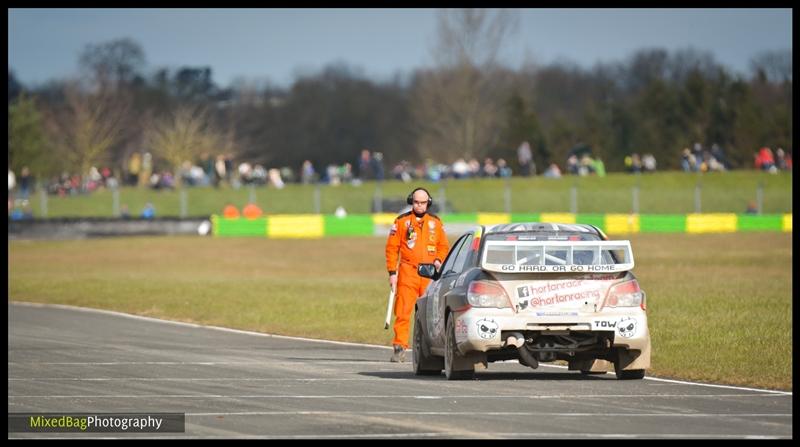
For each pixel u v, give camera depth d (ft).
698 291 278.26
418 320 147.23
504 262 132.57
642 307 131.13
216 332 224.33
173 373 146.10
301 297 293.64
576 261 133.18
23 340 202.90
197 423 100.32
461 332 130.52
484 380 135.85
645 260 417.90
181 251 514.68
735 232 597.93
